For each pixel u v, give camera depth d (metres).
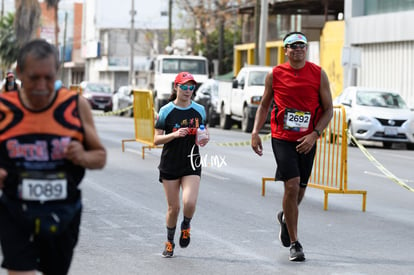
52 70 9.76
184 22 134.00
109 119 84.94
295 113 17.98
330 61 82.94
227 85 70.81
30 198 9.95
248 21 111.31
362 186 31.88
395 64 71.69
